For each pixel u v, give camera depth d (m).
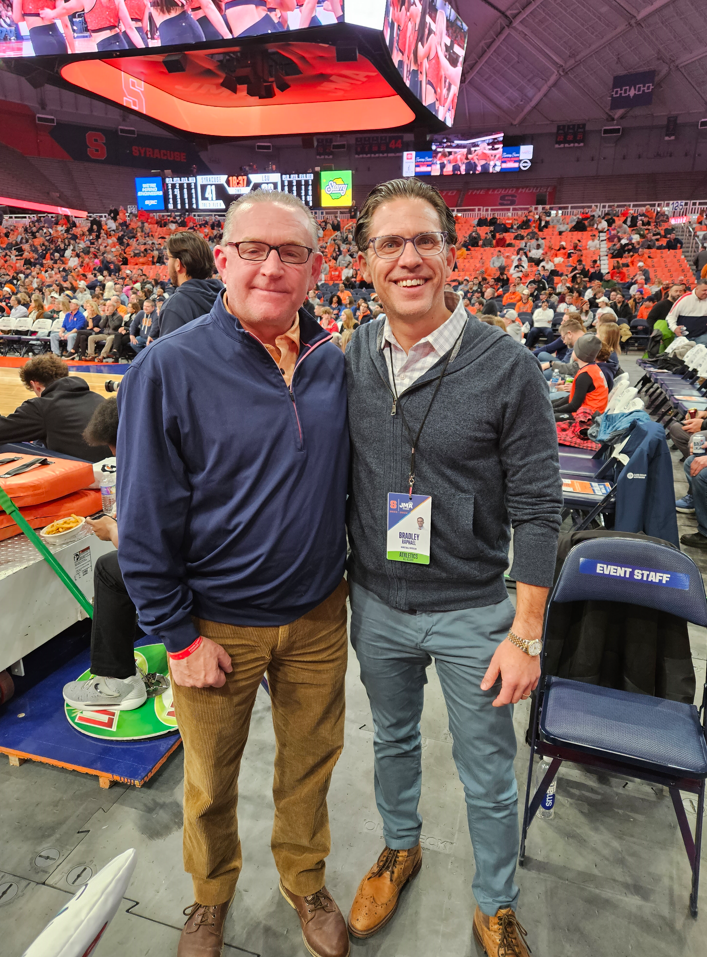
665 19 19.58
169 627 1.14
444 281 1.15
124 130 30.30
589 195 28.88
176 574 1.16
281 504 1.15
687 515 4.26
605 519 3.15
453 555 1.23
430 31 14.74
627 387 3.87
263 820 1.78
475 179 30.00
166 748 1.94
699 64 22.17
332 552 1.26
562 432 4.00
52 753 1.92
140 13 11.67
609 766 1.54
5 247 23.78
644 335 12.42
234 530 1.15
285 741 1.39
